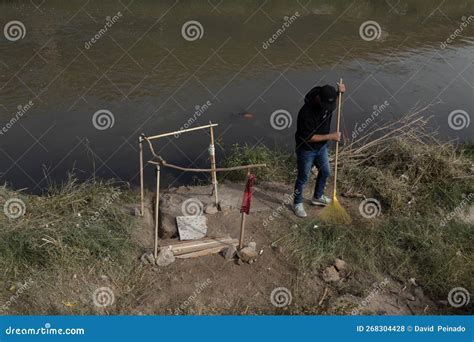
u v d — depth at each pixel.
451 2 17.38
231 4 15.86
